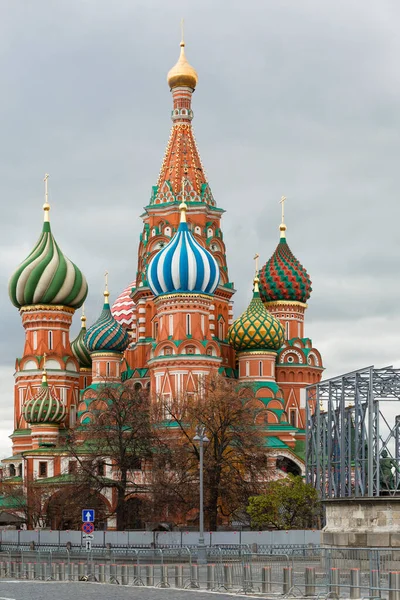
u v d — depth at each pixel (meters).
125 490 181.75
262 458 175.75
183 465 171.50
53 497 191.50
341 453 111.62
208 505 169.62
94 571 101.00
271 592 79.00
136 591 82.31
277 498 167.88
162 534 154.50
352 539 104.94
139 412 178.62
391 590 67.88
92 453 178.12
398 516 102.44
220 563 89.75
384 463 121.75
